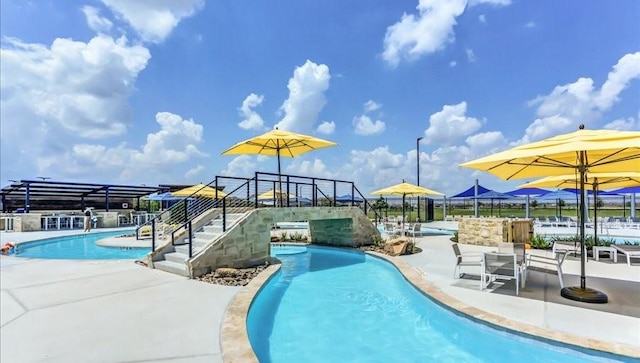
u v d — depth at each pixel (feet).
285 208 35.63
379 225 76.07
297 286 27.45
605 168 23.13
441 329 18.43
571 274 26.50
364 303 22.98
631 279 24.71
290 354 15.55
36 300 20.17
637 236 53.88
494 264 22.52
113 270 28.91
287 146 45.75
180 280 25.29
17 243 46.19
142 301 19.90
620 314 17.31
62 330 15.52
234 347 13.50
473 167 24.14
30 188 78.13
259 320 19.80
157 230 59.16
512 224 41.19
